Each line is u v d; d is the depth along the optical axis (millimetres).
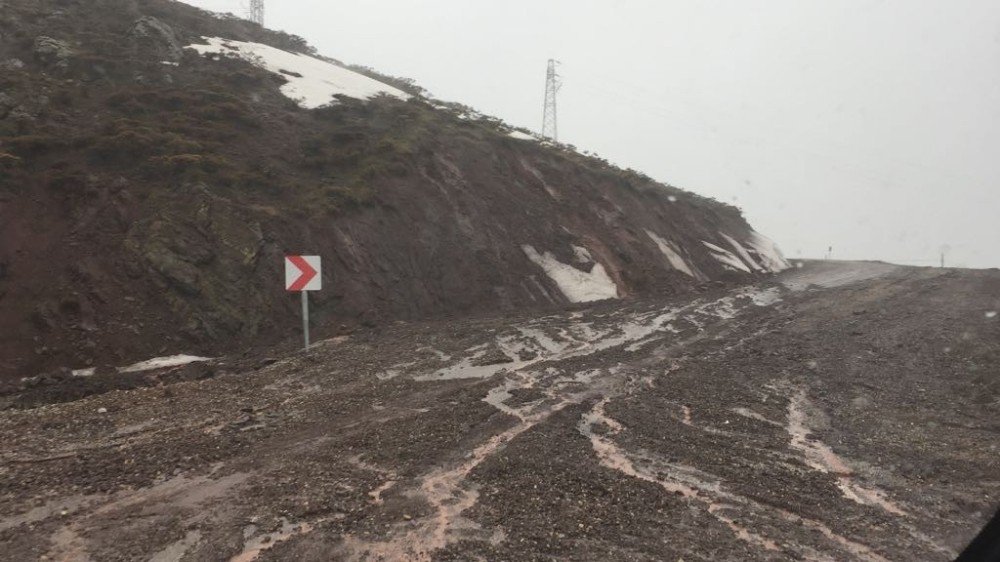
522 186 25156
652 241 28344
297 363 10234
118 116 15992
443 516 4609
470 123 28047
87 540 4141
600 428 7152
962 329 13227
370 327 14062
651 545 4191
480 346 12023
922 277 25344
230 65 23328
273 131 19500
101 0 23922
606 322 15664
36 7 20875
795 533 4461
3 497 4797
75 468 5469
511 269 19812
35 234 11281
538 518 4605
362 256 15906
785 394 9062
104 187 12852
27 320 9805
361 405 7824
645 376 10070
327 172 18609
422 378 9430
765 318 16594
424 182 20469
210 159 15227
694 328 14992
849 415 7918
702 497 5141
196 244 12648
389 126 23438
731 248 36156
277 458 5859
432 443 6348
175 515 4562
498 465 5734
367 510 4695
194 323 11414
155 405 7621
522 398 8414
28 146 12922
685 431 7129
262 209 14812
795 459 6203
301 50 36000
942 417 7777
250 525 4418
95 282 10930
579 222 25266
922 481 5594
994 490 5363
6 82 14867
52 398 8211
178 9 28578
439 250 18297
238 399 7992
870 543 4316
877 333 13547
